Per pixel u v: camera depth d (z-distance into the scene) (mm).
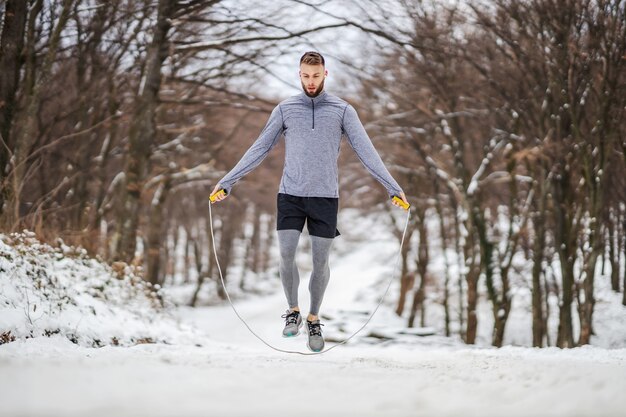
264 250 62688
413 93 21125
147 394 2764
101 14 15242
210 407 2500
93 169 20125
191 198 41000
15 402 2445
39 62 13891
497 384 3531
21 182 11820
